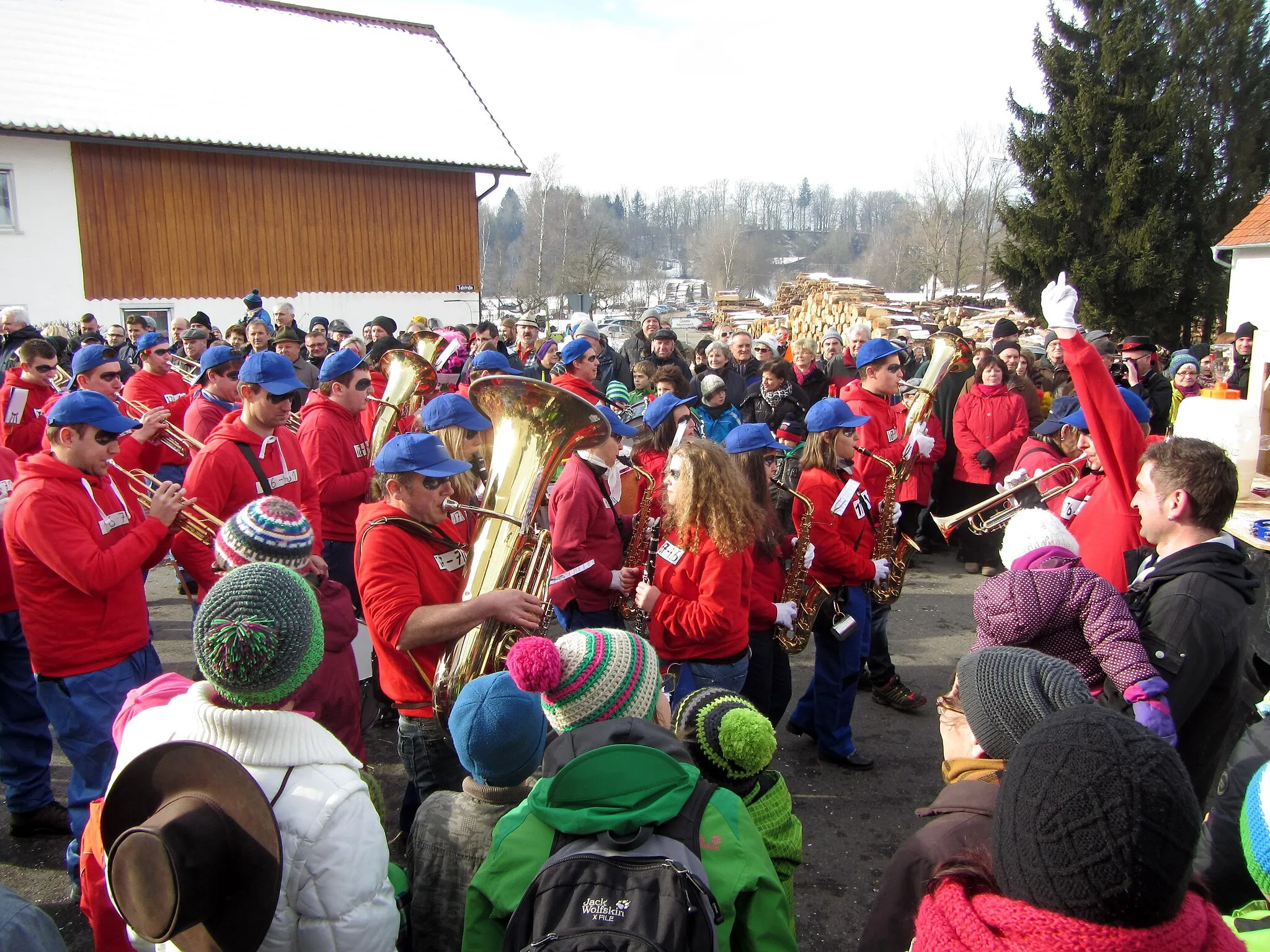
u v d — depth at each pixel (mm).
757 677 3828
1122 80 23438
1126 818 1057
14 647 3609
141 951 1749
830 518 4074
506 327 12078
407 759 3012
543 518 5371
